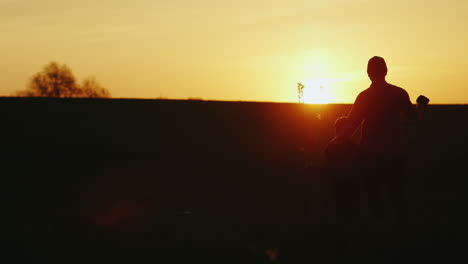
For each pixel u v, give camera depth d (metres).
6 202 12.50
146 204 12.05
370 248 7.60
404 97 8.83
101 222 9.84
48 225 9.53
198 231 8.93
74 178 16.89
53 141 23.14
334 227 8.11
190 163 20.14
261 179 16.14
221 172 18.02
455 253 7.30
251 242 8.02
